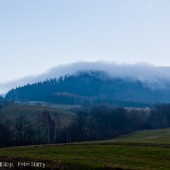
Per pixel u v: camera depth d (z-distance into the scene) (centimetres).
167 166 5938
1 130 16300
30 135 17562
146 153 7394
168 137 15762
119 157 6775
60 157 6556
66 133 19375
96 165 5594
